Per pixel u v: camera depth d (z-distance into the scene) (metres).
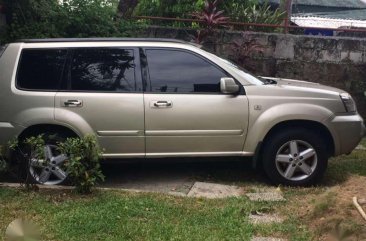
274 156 5.95
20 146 5.84
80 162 5.36
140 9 10.87
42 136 5.79
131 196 5.38
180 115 5.80
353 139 6.08
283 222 4.75
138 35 9.66
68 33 8.80
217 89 5.90
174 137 5.84
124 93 5.83
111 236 4.28
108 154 5.87
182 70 5.93
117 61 5.93
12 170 6.02
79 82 5.86
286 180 5.97
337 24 12.95
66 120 5.75
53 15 8.66
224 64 5.97
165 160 5.95
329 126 5.95
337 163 7.29
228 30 9.76
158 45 5.97
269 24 9.99
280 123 5.97
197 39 9.59
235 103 5.84
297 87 6.06
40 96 5.78
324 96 6.00
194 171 6.76
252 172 6.71
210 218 4.79
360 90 9.67
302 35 9.73
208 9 9.71
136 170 6.82
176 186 6.10
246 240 4.26
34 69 5.88
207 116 5.82
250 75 6.13
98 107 5.77
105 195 5.38
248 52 9.40
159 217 4.77
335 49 9.64
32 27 8.34
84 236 4.27
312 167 6.00
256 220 4.83
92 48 5.94
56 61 5.91
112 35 9.13
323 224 4.52
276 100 5.89
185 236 4.31
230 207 5.09
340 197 4.98
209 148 5.91
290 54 9.71
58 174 5.81
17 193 5.38
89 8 8.84
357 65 9.64
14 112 5.79
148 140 5.84
